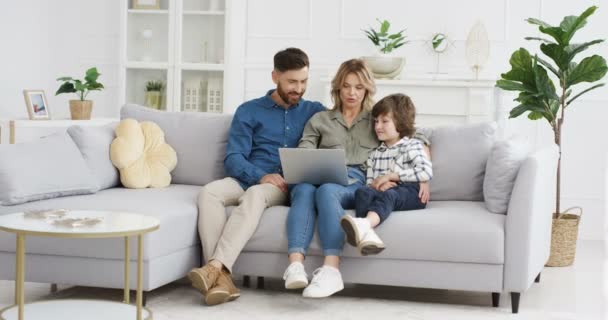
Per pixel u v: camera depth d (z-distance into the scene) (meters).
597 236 5.34
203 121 4.04
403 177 3.46
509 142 3.44
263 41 5.80
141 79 5.82
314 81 5.72
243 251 3.42
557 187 4.43
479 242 3.20
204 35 5.71
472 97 5.10
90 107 5.13
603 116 5.30
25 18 5.79
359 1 5.63
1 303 3.27
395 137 3.60
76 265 3.21
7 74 5.61
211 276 3.24
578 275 4.09
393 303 3.40
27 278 3.26
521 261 3.21
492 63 5.47
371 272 3.31
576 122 5.33
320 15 5.70
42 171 3.40
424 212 3.35
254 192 3.41
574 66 4.42
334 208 3.29
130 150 3.83
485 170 3.62
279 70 3.73
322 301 3.40
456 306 3.38
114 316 2.82
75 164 3.56
